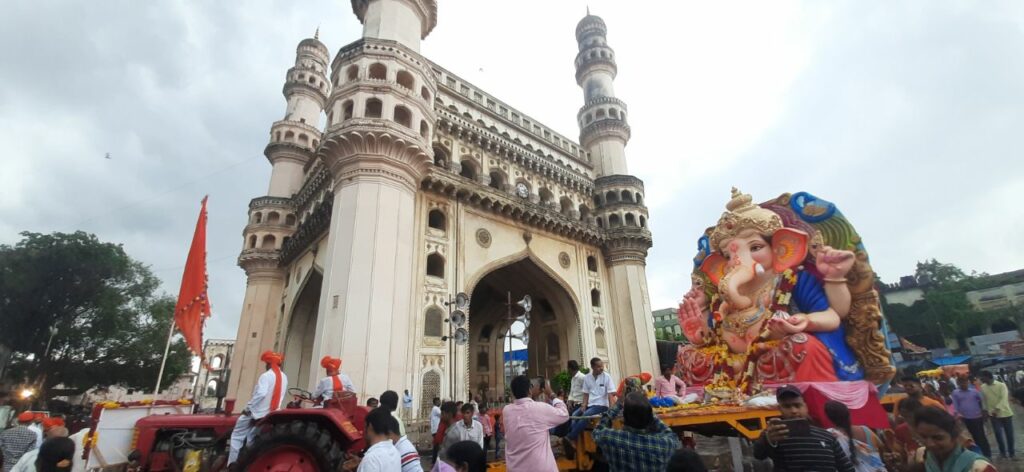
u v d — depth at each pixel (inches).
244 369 963.3
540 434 165.3
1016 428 490.6
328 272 625.0
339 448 230.2
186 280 396.5
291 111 1231.5
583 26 1437.0
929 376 678.5
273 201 1095.0
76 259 1087.6
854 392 278.8
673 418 236.7
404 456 159.2
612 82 1374.3
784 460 140.9
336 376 284.2
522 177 989.2
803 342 308.2
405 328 623.5
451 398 670.5
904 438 213.2
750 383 335.3
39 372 1074.1
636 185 1150.3
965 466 121.7
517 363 1549.0
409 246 672.4
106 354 1175.0
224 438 266.4
